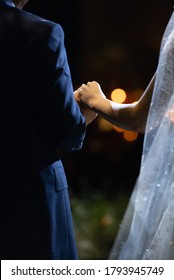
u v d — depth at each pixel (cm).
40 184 269
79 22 875
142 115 287
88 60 876
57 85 265
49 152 274
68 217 281
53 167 274
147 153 282
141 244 282
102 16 895
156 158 279
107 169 855
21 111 268
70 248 281
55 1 854
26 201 268
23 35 270
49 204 270
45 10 855
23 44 269
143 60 879
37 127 271
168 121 276
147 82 858
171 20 278
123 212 651
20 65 268
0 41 271
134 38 909
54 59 266
